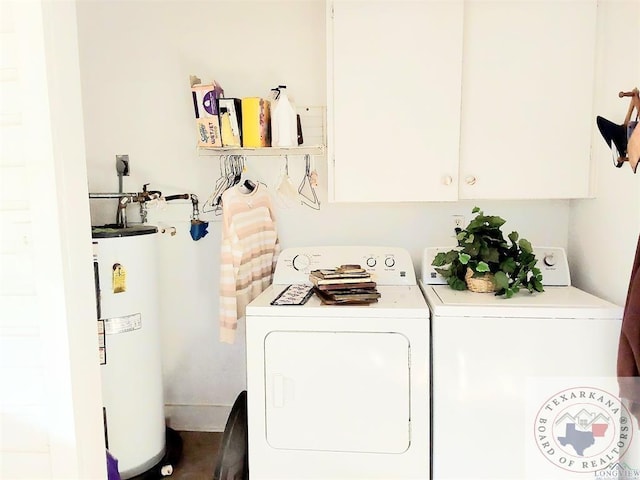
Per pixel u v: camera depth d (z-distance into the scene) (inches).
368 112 78.0
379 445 67.0
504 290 71.4
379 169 78.9
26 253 46.1
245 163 94.3
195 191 95.8
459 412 65.5
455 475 66.1
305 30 90.6
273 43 91.4
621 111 68.3
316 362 67.2
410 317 65.9
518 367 64.4
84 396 48.9
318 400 67.5
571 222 87.2
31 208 45.4
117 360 80.0
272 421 68.2
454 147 77.5
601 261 74.5
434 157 78.0
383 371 66.5
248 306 68.2
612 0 71.4
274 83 92.0
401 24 76.2
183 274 98.0
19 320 46.9
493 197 78.5
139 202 91.3
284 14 90.7
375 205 92.9
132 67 94.2
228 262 78.8
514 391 64.7
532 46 75.4
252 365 68.2
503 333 64.4
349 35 77.0
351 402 67.1
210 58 92.6
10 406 47.9
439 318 65.0
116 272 78.5
